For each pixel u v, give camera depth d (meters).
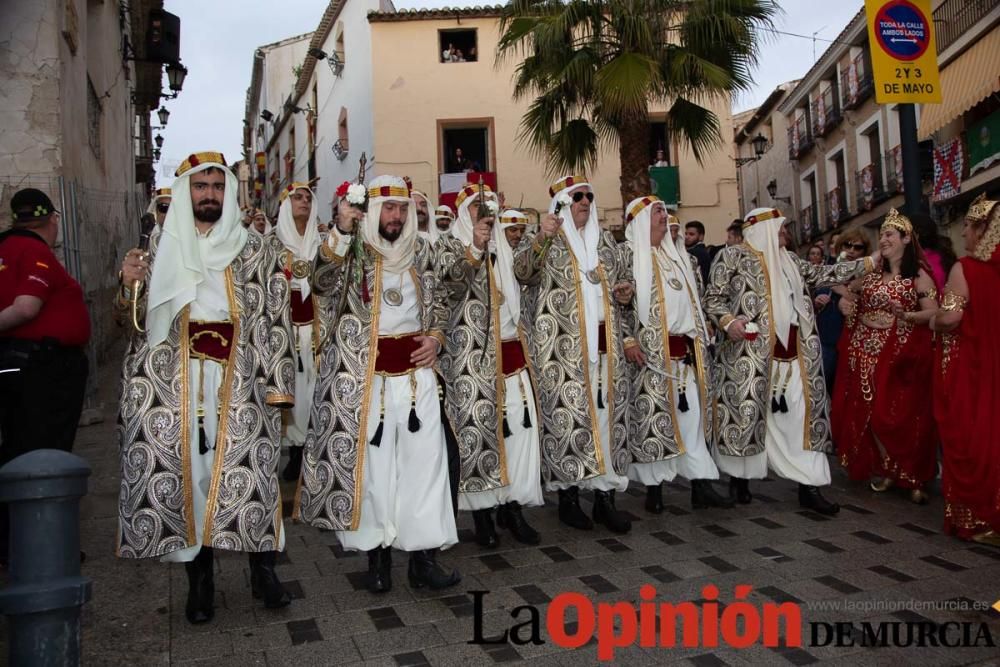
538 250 4.38
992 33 14.04
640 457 4.86
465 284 4.12
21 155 7.55
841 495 5.44
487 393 4.28
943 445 4.45
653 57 9.60
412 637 3.25
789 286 5.17
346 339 3.68
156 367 3.29
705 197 18.73
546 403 4.61
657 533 4.63
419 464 3.64
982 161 14.77
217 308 3.42
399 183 3.73
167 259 3.32
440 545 3.60
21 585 2.08
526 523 4.61
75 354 4.01
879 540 4.43
